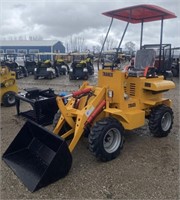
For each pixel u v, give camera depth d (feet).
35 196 9.48
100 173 11.06
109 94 12.78
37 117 16.92
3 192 9.72
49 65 48.83
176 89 33.81
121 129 12.45
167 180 10.53
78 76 45.19
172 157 12.64
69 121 12.51
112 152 12.14
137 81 14.26
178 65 46.50
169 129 15.52
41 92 18.99
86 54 55.42
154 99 15.37
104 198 9.37
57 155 10.14
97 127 11.66
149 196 9.49
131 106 13.76
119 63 13.78
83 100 13.28
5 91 23.18
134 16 15.80
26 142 12.60
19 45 123.34
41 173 10.71
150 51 15.62
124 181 10.46
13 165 11.47
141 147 13.85
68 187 10.03
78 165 11.75
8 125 17.61
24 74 51.08
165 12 14.75
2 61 49.90
